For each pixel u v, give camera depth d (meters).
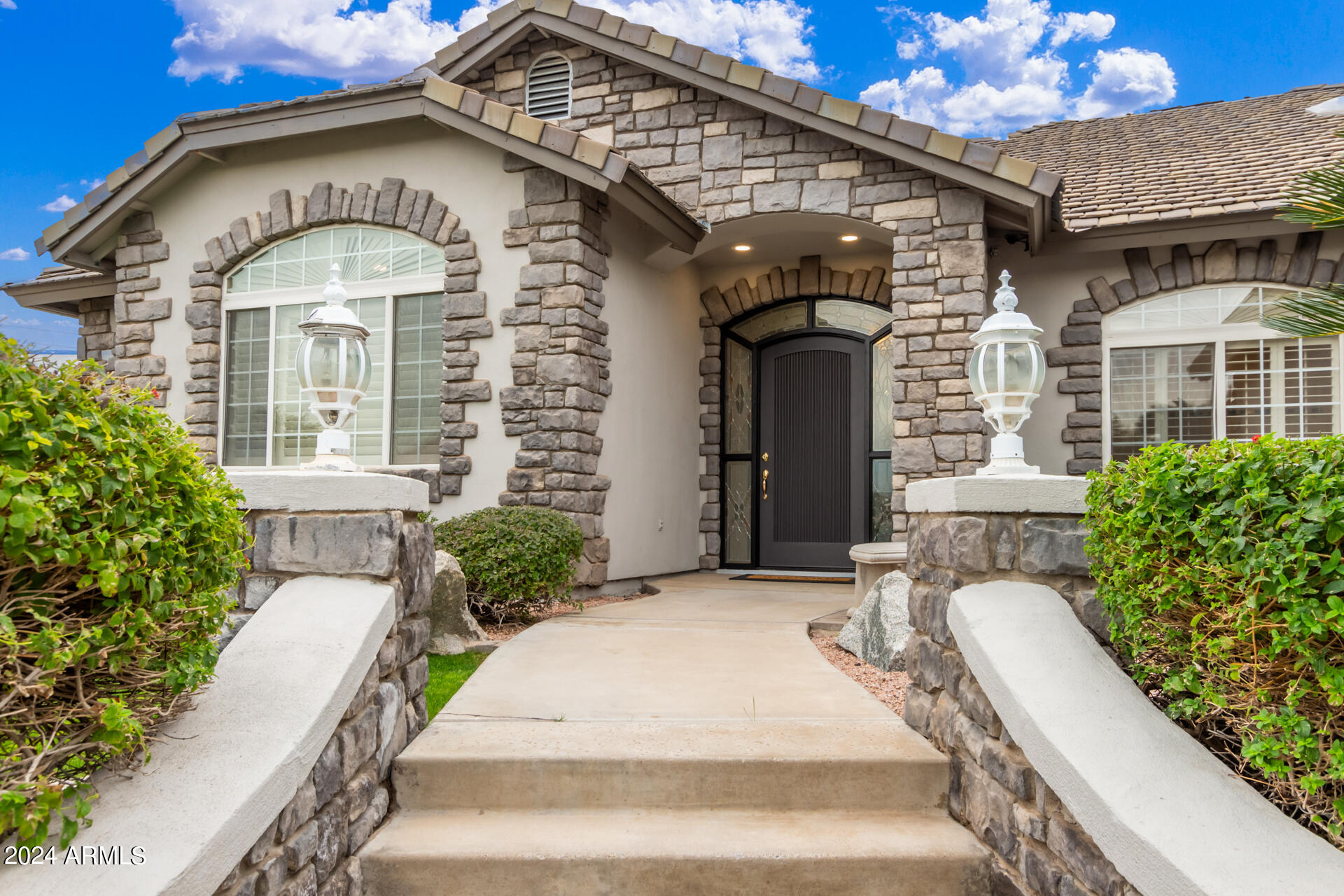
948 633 3.29
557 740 3.39
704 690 4.19
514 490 7.07
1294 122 9.45
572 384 7.02
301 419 7.88
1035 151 10.42
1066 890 2.43
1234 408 7.90
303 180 7.92
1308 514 2.06
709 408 10.01
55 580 1.90
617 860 2.77
